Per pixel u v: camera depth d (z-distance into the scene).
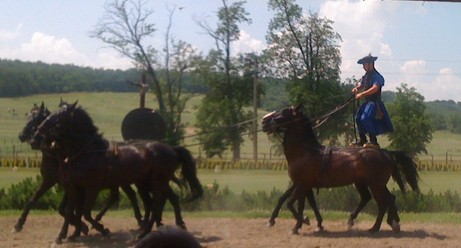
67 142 13.56
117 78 124.19
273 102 62.09
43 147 13.78
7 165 54.62
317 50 56.31
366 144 15.37
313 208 15.55
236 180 40.50
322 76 55.44
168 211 19.77
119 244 13.62
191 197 15.05
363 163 14.87
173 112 56.88
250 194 22.58
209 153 55.69
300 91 54.56
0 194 20.67
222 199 21.20
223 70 59.78
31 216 17.52
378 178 14.89
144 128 16.75
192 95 58.75
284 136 15.35
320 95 54.28
